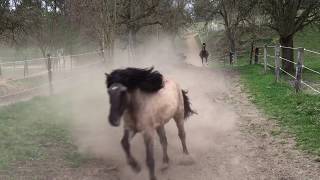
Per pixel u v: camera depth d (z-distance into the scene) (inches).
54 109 540.1
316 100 530.9
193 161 341.7
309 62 1363.2
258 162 341.7
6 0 1112.8
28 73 1195.9
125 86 268.1
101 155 359.6
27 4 1330.0
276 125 449.4
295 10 1088.8
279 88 671.8
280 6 1095.6
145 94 282.2
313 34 2130.9
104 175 313.6
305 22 1151.0
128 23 1418.6
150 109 281.6
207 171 325.4
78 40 1485.0
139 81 279.7
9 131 406.9
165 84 322.7
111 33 971.3
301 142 380.5
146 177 312.3
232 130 446.9
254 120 481.7
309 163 330.6
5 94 713.0
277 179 304.8
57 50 1425.9
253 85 754.8
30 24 1280.8
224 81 870.4
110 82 274.7
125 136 284.4
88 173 316.2
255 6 1147.9
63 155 353.7
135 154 363.6
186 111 354.9
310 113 477.7
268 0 1099.3
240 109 553.6
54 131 426.9
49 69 658.8
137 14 1443.2
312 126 425.1
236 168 330.6
